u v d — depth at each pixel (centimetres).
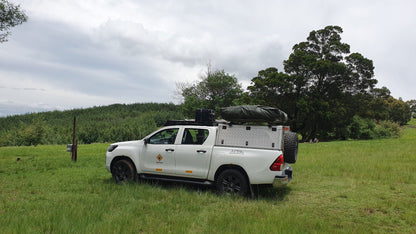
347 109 3772
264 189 741
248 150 640
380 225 483
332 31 3928
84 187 730
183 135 725
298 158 1341
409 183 784
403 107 10162
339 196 669
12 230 411
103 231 414
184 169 698
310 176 906
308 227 457
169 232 432
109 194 652
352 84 3831
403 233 447
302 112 3619
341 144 2316
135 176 766
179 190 684
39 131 4628
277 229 432
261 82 3916
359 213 546
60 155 1883
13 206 557
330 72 3650
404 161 1175
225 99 4850
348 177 887
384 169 978
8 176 938
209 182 677
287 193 704
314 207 587
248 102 4091
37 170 1084
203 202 600
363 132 4144
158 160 730
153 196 630
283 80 3753
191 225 464
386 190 717
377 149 1734
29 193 686
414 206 567
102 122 9394
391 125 4859
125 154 774
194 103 4828
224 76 4844
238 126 672
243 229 435
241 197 619
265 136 642
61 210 512
